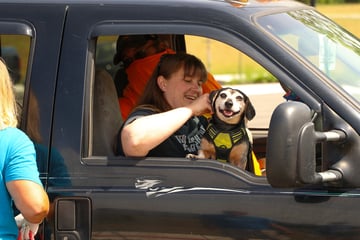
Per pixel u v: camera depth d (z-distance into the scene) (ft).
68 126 20.11
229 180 19.34
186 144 21.95
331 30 22.66
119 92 24.90
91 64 20.43
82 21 20.48
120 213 19.67
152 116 20.49
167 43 26.27
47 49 20.48
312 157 17.43
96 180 19.88
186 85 22.26
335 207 18.56
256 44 19.43
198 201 19.31
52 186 20.04
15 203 18.29
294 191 18.89
